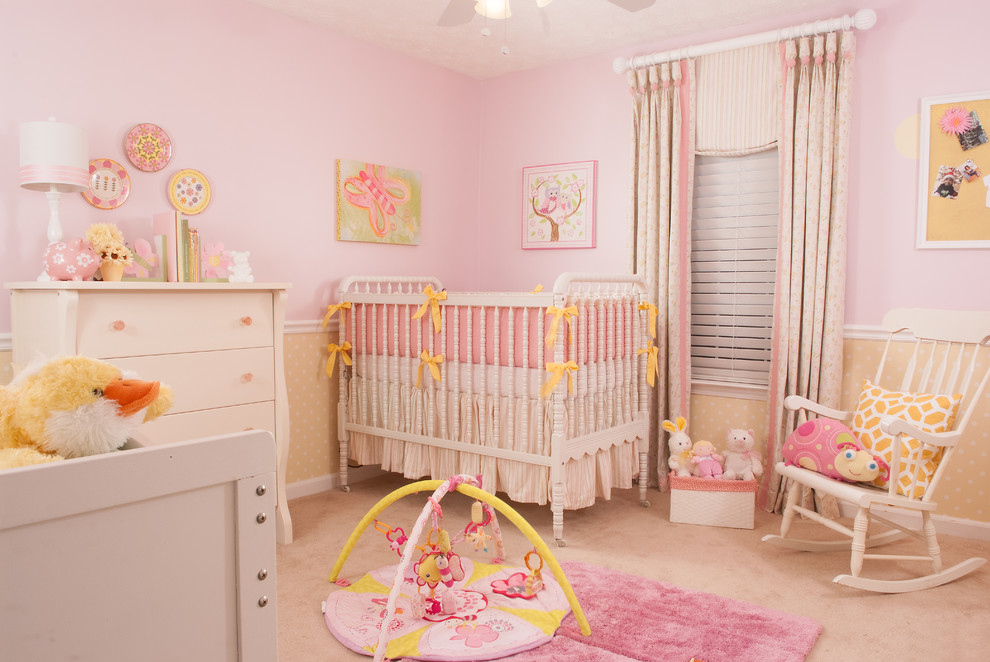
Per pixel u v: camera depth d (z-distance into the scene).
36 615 0.85
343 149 3.69
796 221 3.29
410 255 4.10
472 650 1.96
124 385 1.07
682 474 3.17
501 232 4.47
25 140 2.38
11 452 0.97
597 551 2.79
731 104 3.51
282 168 3.41
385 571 2.54
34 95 2.58
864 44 3.17
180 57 3.00
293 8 3.31
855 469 2.53
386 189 3.91
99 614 0.90
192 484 0.97
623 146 3.91
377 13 3.37
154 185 2.93
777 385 3.36
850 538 2.94
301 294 3.53
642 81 3.70
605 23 3.49
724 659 1.92
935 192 3.03
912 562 2.68
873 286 3.20
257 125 3.29
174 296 2.50
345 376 3.60
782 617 2.19
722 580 2.50
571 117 4.11
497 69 4.28
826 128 3.20
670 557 2.73
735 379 3.67
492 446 3.03
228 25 3.16
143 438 1.22
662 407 3.66
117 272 2.55
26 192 2.57
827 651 2.01
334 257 3.67
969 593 2.41
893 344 3.14
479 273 4.58
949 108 2.98
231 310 2.68
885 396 2.76
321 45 3.55
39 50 2.58
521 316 2.91
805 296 3.28
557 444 2.81
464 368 3.11
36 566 0.85
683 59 3.60
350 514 3.24
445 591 2.26
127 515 0.92
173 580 0.97
